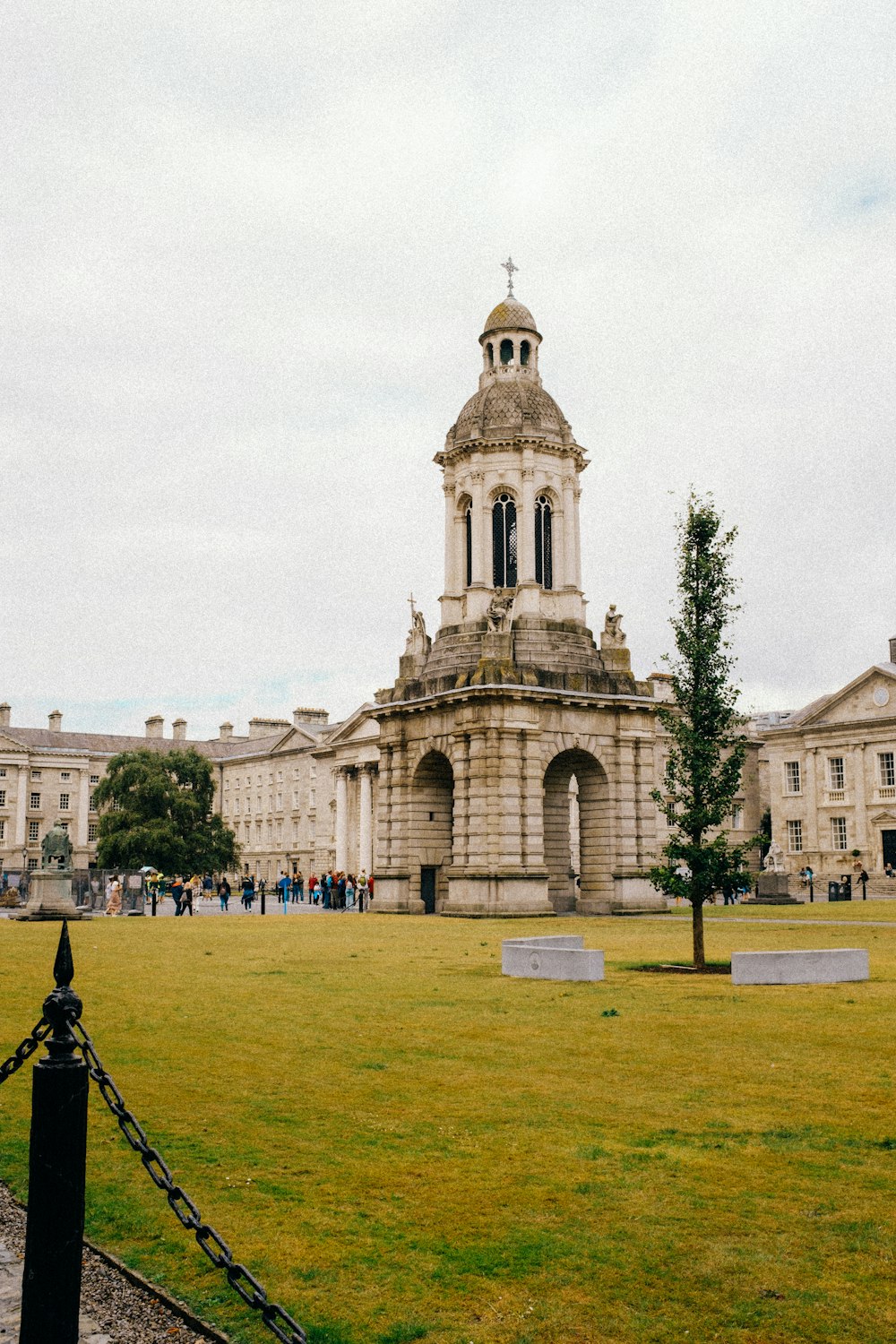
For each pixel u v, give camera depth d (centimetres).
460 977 2430
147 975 2475
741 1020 1761
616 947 3256
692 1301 738
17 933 4019
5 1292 766
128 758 9244
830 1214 882
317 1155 1049
